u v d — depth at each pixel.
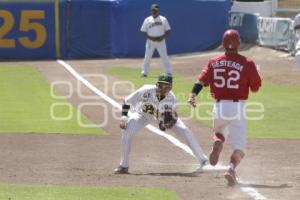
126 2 89.12
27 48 88.25
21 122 42.78
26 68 75.44
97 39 88.94
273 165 31.03
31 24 88.06
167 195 24.53
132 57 89.50
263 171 29.59
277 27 83.38
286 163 31.52
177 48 91.12
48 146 35.38
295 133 40.00
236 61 26.44
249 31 90.69
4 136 38.19
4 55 87.94
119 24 89.25
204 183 26.86
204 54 89.00
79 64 80.50
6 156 32.56
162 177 28.03
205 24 92.06
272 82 61.78
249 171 29.59
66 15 88.31
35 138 37.66
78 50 88.81
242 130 26.58
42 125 41.78
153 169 29.89
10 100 51.84
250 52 85.62
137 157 32.59
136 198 24.03
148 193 24.83
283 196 24.70
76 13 88.44
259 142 37.09
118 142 36.72
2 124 42.06
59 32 88.31
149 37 67.12
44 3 88.00
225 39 26.52
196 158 31.45
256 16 89.12
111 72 71.00
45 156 32.69
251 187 26.16
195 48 91.81
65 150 34.34
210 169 29.73
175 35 90.88
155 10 67.38
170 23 90.56
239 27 92.88
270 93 55.44
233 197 24.41
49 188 25.50
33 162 31.16
